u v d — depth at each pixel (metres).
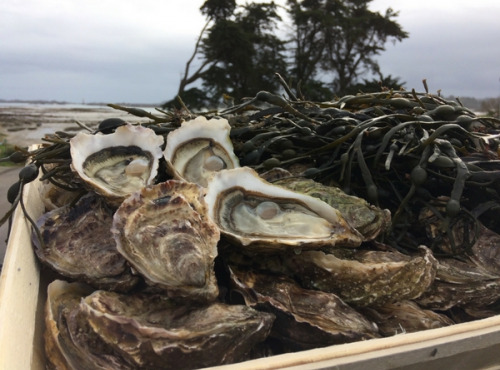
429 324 0.25
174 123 0.39
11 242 0.24
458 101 0.51
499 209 0.34
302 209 0.28
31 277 0.24
